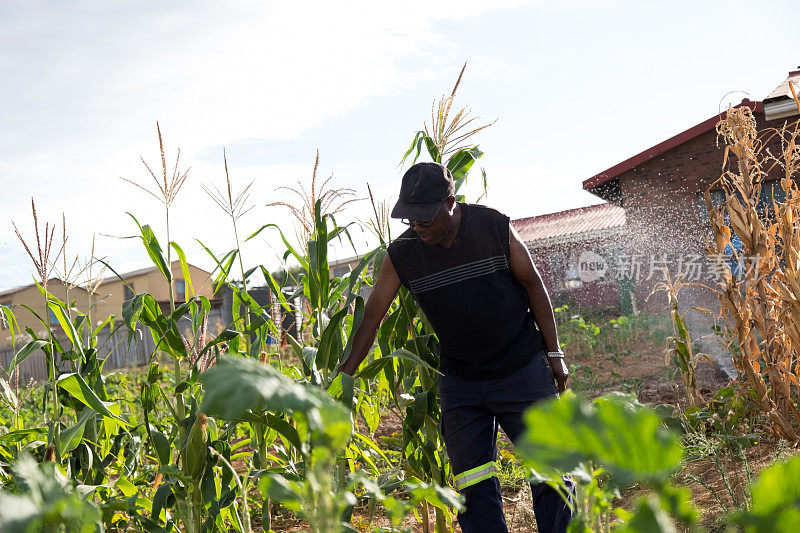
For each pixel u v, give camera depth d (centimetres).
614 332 1257
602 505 91
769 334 414
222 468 286
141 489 308
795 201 415
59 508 54
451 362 277
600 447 42
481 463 269
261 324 288
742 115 424
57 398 277
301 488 92
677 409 482
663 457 42
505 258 265
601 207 2297
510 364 267
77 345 289
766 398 411
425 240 261
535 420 43
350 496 73
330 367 274
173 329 268
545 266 1903
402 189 257
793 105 880
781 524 45
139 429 319
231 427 303
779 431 393
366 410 358
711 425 433
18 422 333
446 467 337
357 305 277
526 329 272
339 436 63
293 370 313
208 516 269
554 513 254
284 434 236
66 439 258
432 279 266
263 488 79
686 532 240
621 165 1238
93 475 287
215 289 301
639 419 42
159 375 284
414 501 100
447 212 256
